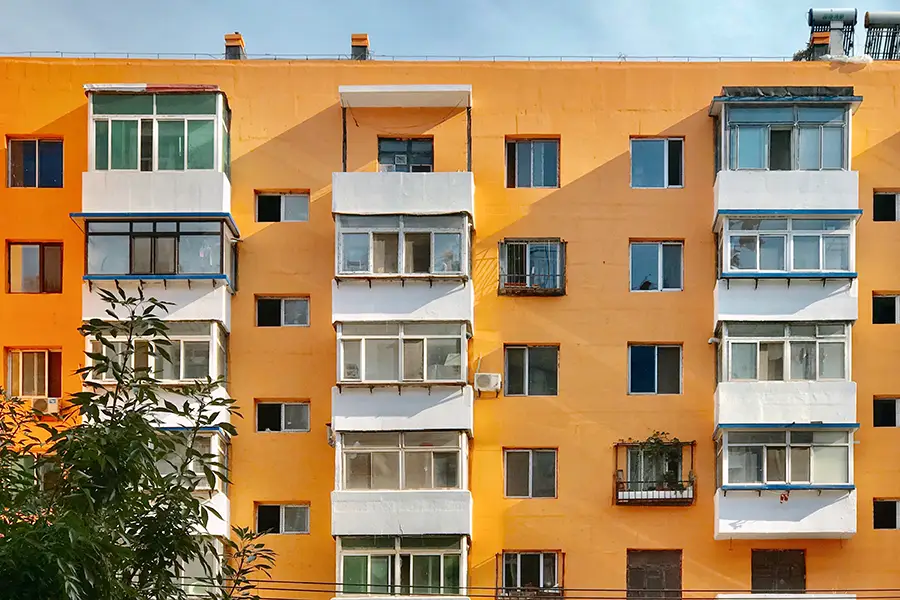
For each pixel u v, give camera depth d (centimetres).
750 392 2662
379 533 2608
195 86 2745
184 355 2683
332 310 2691
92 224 2708
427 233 2702
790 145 2741
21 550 1467
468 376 2745
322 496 2705
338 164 2820
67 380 2727
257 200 2831
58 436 1612
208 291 2700
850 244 2702
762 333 2695
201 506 1750
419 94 2762
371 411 2655
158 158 2733
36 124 2809
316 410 2739
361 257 2692
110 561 1544
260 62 2856
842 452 2653
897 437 2714
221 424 1692
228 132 2823
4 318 2748
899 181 2803
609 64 2852
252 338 2761
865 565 2683
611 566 2683
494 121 2834
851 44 3091
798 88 2748
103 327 1759
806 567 2692
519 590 2677
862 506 2694
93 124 2739
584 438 2730
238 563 2655
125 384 1731
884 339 2747
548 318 2770
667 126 2828
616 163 2820
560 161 2827
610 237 2797
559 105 2839
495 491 2711
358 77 2859
